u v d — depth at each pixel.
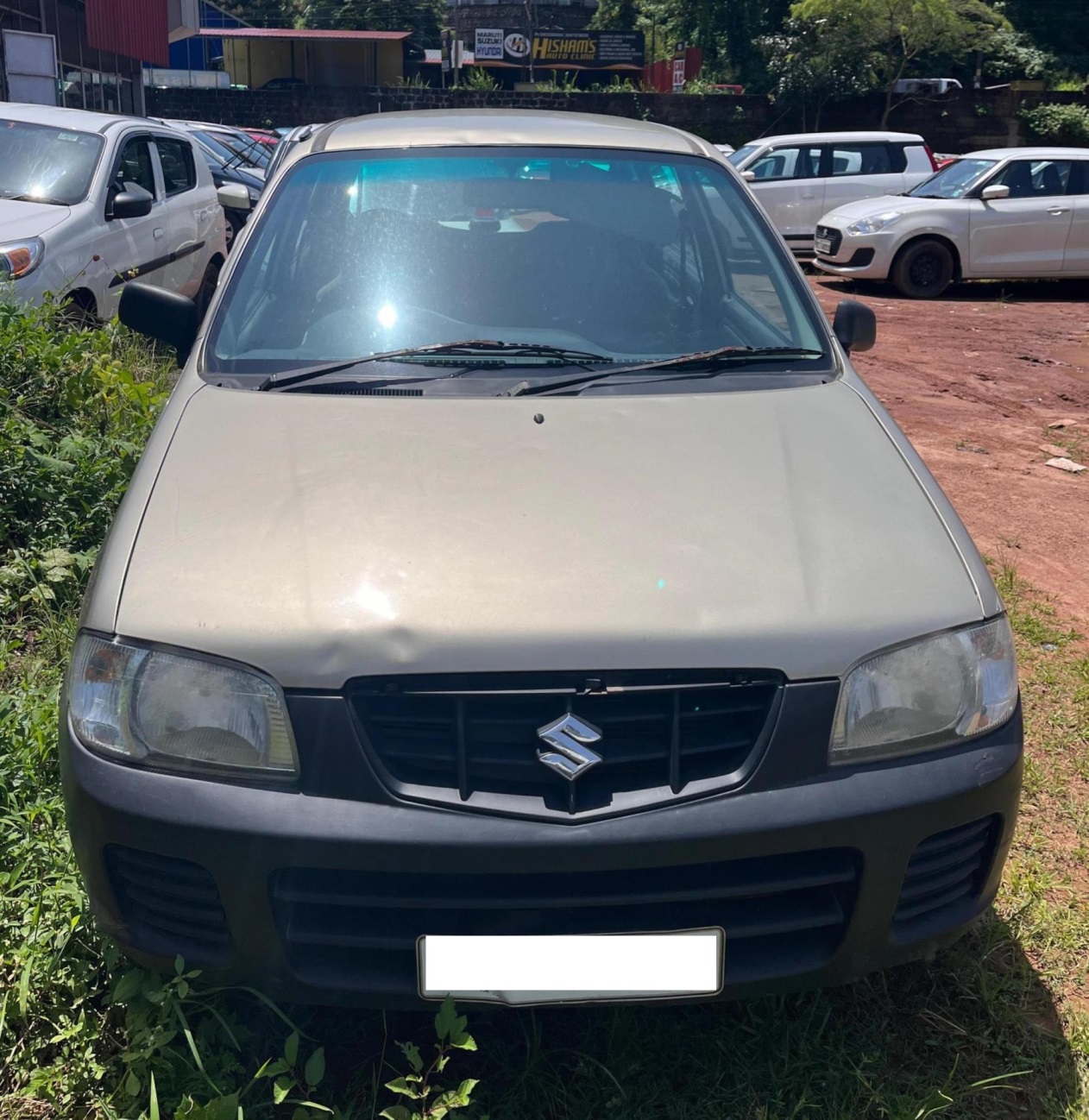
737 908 2.04
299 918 1.99
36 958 2.31
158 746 2.00
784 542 2.22
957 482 6.23
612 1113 2.13
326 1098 2.15
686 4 39.62
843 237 12.99
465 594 2.04
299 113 30.36
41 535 4.16
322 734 1.94
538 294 3.06
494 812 1.93
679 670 1.99
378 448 2.44
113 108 22.64
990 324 11.38
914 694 2.07
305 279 3.05
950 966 2.54
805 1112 2.17
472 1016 2.36
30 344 5.06
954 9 30.91
